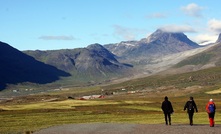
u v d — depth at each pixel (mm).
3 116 83500
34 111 99625
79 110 103188
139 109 108562
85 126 46875
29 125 60844
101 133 38219
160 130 39344
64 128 45125
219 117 68250
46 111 99438
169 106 45594
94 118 74750
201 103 147375
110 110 103562
